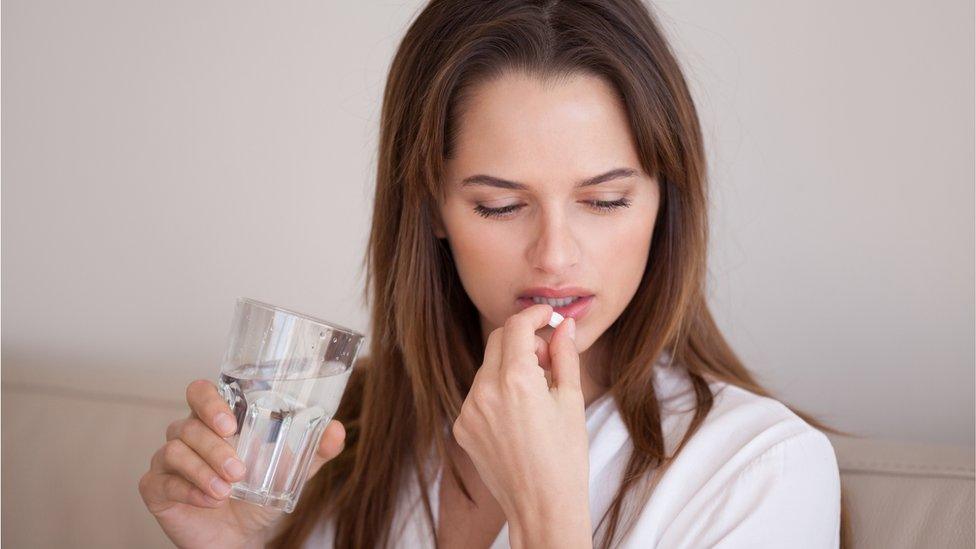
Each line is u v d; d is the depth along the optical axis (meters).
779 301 1.82
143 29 2.17
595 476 1.18
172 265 2.17
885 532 1.17
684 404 1.21
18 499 1.59
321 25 2.07
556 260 1.03
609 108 1.04
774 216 1.81
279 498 1.00
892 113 1.72
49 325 2.24
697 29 1.83
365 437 1.34
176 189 2.17
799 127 1.78
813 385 1.80
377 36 2.05
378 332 1.33
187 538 1.16
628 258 1.08
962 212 1.69
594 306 1.08
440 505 1.27
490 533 1.22
